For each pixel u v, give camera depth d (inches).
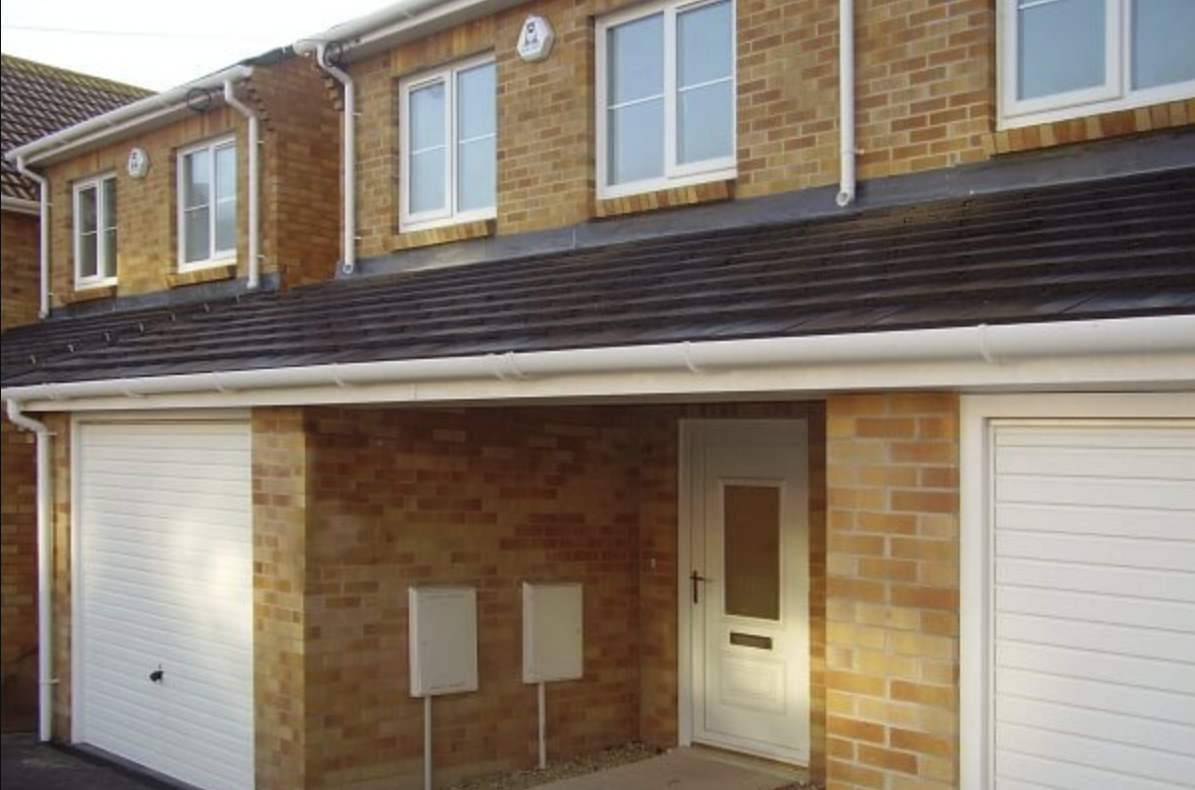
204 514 338.0
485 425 326.0
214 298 457.4
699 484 343.3
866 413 199.0
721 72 315.6
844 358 181.9
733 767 325.7
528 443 333.7
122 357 366.9
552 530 338.0
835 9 285.4
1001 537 188.4
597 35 338.0
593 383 221.0
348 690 300.8
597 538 346.9
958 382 175.9
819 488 309.7
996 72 263.1
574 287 279.9
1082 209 224.1
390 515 309.0
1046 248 201.0
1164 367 157.2
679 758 334.6
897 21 274.7
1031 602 185.5
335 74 401.4
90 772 361.7
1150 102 244.7
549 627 330.6
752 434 331.0
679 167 322.3
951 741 188.7
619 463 351.9
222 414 326.6
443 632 311.4
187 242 483.8
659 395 226.2
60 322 525.3
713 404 335.3
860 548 199.5
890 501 196.1
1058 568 183.2
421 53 382.9
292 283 436.8
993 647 188.7
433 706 313.4
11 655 486.0
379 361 254.5
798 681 319.0
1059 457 183.6
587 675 343.3
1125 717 177.0
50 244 547.8
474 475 323.6
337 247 450.0
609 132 339.3
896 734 194.5
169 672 350.0
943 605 189.9
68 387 349.4
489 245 363.6
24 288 558.3
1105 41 250.5
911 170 272.1
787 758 321.4
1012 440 187.8
